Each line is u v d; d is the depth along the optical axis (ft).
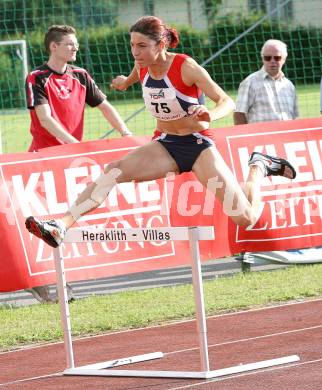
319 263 56.18
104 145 50.14
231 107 34.09
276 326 41.04
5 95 140.56
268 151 54.39
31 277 47.91
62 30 48.62
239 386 31.17
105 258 49.70
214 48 145.59
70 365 34.96
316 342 37.52
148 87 35.14
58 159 49.01
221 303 45.75
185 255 51.70
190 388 31.30
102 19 147.95
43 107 48.52
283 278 51.42
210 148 36.17
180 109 34.94
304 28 136.05
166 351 37.86
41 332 41.86
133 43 34.24
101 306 46.88
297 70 135.44
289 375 32.24
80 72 50.19
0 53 140.46
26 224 35.09
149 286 52.21
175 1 157.17
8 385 33.76
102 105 51.21
